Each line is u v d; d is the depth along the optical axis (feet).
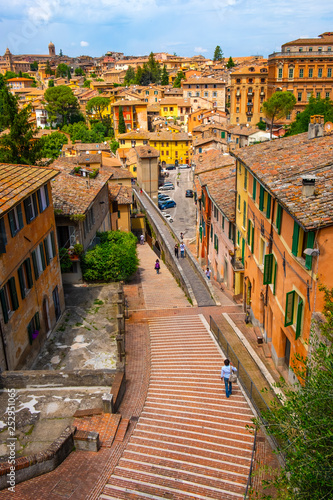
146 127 427.33
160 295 110.83
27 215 70.44
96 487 41.45
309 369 38.19
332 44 309.22
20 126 120.06
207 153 189.26
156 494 40.75
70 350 76.07
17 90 556.10
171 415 56.18
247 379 58.90
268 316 74.90
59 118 451.53
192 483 42.55
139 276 129.70
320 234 48.29
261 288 79.15
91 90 557.74
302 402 33.40
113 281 111.75
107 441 48.75
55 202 99.96
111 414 52.65
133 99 456.86
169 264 138.21
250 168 75.82
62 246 104.17
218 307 100.78
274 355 70.23
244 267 95.14
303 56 298.97
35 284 73.36
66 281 109.19
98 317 89.97
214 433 51.72
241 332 84.58
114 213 160.35
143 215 203.31
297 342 57.36
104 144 331.98
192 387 64.03
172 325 90.33
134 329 88.58
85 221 110.73
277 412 36.14
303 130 214.90
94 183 123.03
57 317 87.35
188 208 274.36
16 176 73.05
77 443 47.29
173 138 383.24
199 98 465.47
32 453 46.03
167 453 47.57
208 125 361.10
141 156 278.05
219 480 43.21
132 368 71.82
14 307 63.21
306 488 30.19
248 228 89.30
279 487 32.32
